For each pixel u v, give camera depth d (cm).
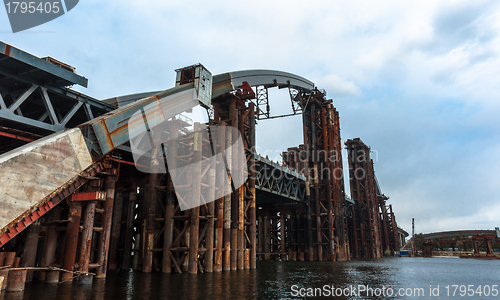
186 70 3062
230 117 3484
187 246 2823
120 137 2272
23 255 1973
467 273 3953
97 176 2191
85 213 2016
